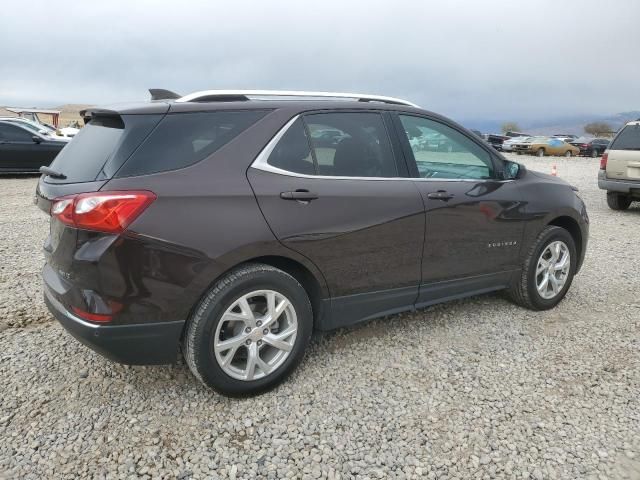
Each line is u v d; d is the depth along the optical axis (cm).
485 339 389
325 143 327
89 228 255
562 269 450
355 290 337
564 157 3434
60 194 268
